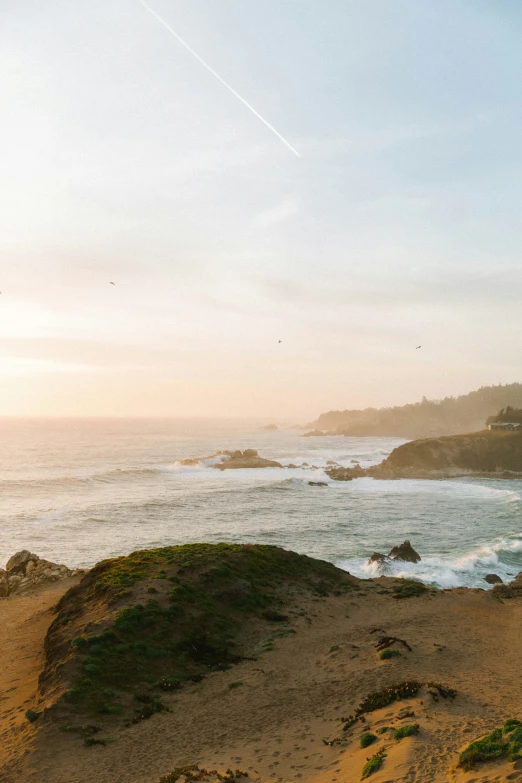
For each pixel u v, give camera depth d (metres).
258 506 82.81
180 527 67.56
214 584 30.56
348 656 24.09
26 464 145.50
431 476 126.94
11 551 56.69
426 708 16.84
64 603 30.98
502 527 67.69
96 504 81.81
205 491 96.56
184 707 19.73
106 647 22.72
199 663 23.42
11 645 28.02
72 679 20.52
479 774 11.18
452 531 65.56
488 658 24.19
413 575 45.16
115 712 19.11
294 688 20.94
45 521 70.38
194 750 16.53
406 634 27.52
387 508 82.44
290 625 28.52
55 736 17.47
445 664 22.86
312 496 93.94
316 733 16.86
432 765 12.38
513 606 35.25
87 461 156.50
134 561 33.16
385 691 19.00
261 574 34.47
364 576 46.34
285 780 13.68
